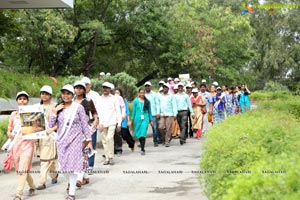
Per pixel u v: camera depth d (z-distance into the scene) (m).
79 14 27.53
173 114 14.73
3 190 8.16
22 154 7.39
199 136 17.36
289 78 49.16
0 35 24.39
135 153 12.91
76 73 29.66
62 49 27.73
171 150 13.59
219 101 18.59
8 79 17.39
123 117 11.49
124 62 33.53
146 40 29.03
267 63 46.38
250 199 3.15
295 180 3.29
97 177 9.12
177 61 30.12
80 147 7.25
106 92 10.74
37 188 8.12
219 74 32.97
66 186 8.39
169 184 8.31
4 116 13.98
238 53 35.75
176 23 30.02
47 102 8.29
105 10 28.14
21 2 19.02
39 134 7.41
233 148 5.75
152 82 37.41
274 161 4.24
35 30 23.42
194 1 32.28
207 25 31.62
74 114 7.20
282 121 7.88
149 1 29.05
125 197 7.34
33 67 27.97
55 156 8.30
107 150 10.73
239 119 9.64
